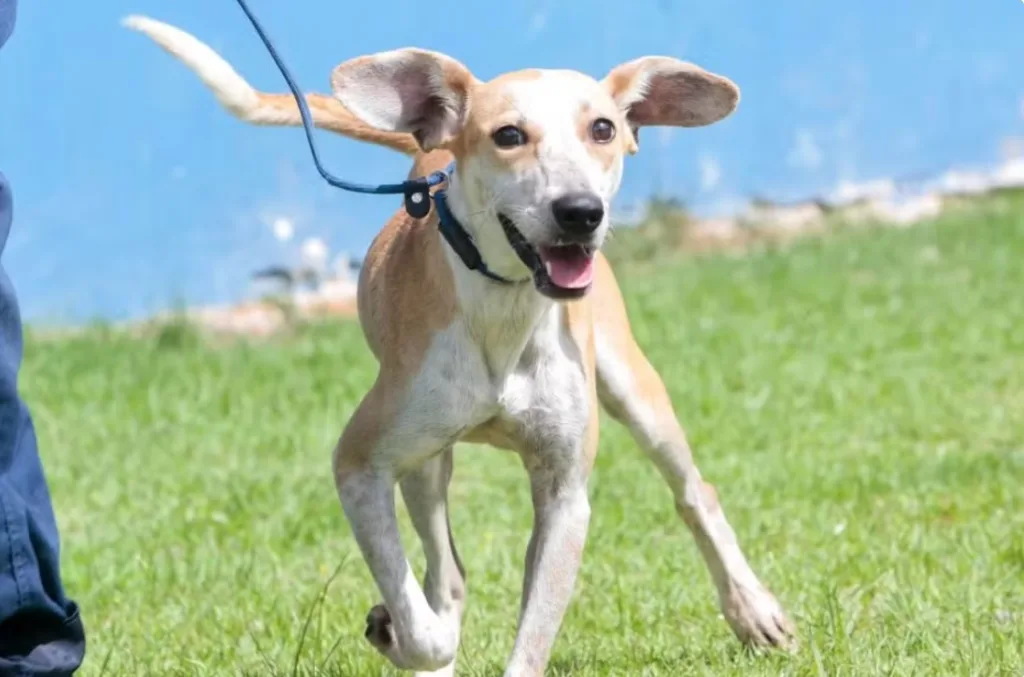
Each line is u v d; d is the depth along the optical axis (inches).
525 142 272.4
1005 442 522.9
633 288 804.6
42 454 535.8
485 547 411.5
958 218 946.1
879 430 541.0
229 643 331.9
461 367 279.7
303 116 295.9
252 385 633.0
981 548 379.9
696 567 382.3
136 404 603.8
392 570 273.6
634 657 312.8
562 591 278.4
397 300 288.7
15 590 240.8
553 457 283.6
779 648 316.8
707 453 518.6
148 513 467.8
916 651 301.6
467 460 531.8
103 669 306.2
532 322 279.6
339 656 315.6
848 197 994.7
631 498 458.3
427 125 291.6
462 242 277.6
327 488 483.8
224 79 325.7
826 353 658.2
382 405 281.9
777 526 416.5
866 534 402.0
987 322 703.1
